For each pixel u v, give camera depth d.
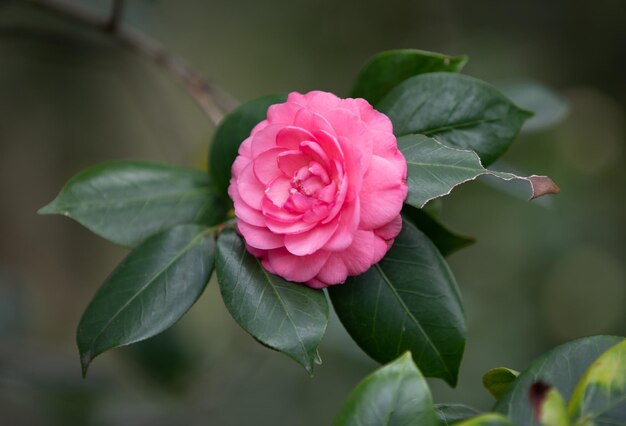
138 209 0.58
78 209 0.57
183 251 0.55
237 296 0.52
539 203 0.67
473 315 1.21
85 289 1.29
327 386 1.12
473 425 0.45
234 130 0.59
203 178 0.59
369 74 0.58
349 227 0.50
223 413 1.05
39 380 0.91
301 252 0.50
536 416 0.45
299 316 0.51
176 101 1.26
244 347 1.01
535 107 0.74
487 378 0.52
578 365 0.49
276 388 1.12
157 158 1.31
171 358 0.95
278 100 0.59
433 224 0.57
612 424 0.47
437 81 0.56
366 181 0.50
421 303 0.53
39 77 1.23
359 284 0.54
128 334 0.53
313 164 0.51
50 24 0.95
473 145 0.55
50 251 1.27
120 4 0.73
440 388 1.14
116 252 1.32
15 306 1.03
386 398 0.47
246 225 0.52
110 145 1.29
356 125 0.50
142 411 0.96
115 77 1.27
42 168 1.25
